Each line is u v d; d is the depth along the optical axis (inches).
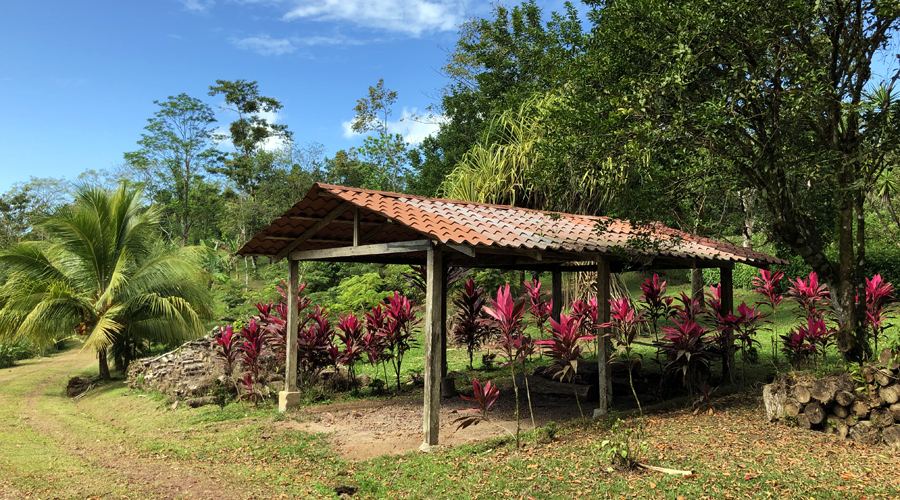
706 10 230.4
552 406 346.6
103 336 543.5
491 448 245.9
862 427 221.8
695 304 323.3
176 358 490.9
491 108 871.1
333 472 232.2
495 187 558.9
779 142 253.4
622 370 368.2
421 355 573.0
